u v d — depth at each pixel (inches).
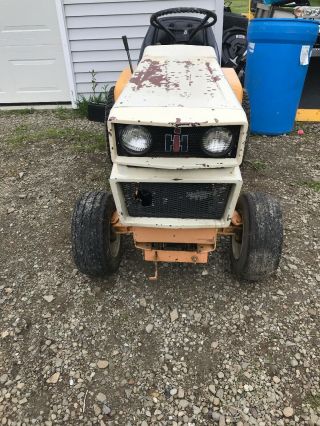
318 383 83.9
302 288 106.3
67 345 92.9
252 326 96.1
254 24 174.1
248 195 99.7
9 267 116.7
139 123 73.8
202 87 87.4
